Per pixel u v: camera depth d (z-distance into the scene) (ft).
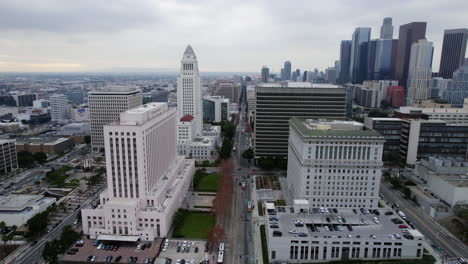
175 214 622.13
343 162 645.51
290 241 502.79
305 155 647.56
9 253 524.93
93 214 574.56
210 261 503.61
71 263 486.38
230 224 629.92
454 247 543.80
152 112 655.76
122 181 585.63
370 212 603.67
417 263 490.08
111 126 566.77
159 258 512.63
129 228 552.82
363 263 494.59
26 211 633.20
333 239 503.20
